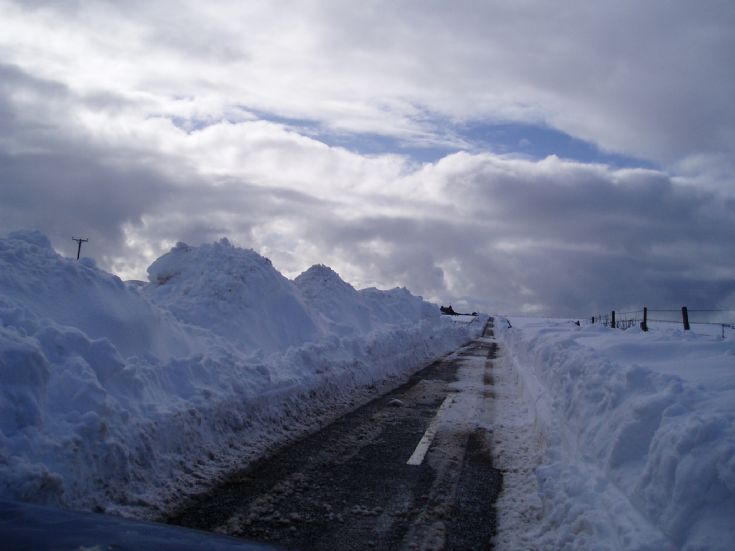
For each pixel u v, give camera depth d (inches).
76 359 227.0
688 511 127.9
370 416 381.4
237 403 304.7
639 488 150.3
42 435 185.8
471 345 1160.8
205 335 395.2
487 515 211.6
